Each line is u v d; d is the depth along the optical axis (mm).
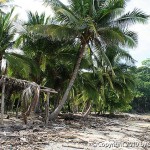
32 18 28734
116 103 45375
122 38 23766
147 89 86938
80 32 24859
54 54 28438
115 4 24422
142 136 20219
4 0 29766
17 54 25906
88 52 29062
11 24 25812
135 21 25047
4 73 25484
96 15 24797
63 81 30656
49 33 23609
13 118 23203
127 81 37000
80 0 24781
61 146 13492
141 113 82188
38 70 27375
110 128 24250
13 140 13664
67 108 43562
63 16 24734
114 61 34781
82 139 15859
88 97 33219
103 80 34594
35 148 12375
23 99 18453
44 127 19812
